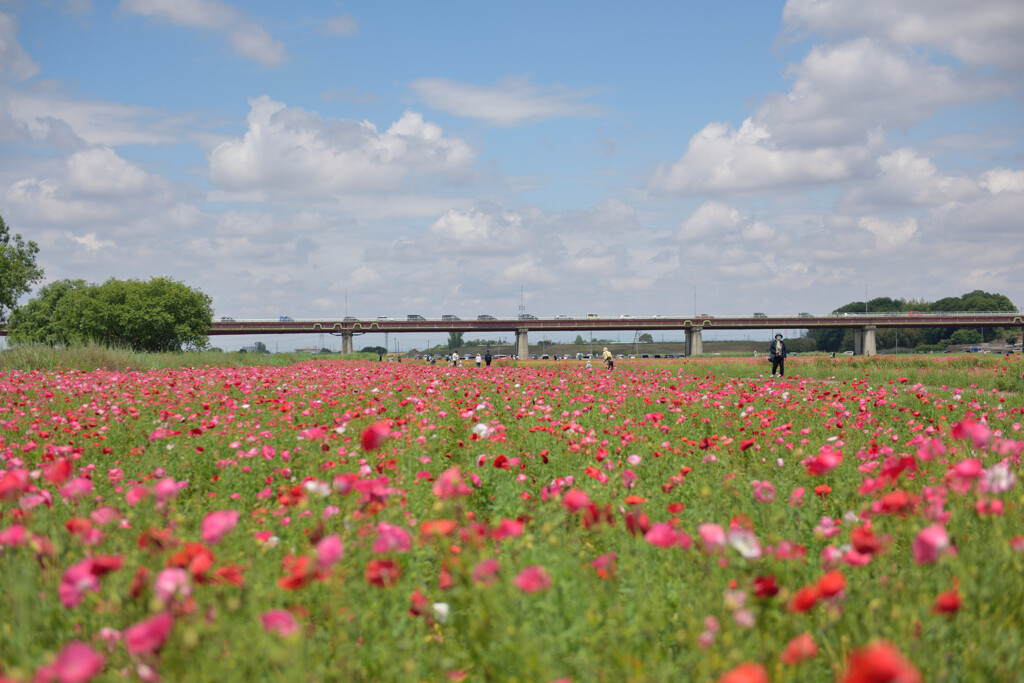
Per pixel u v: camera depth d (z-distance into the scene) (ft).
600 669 8.91
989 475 13.96
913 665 8.89
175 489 13.80
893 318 472.03
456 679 9.70
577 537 14.46
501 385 52.85
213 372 73.05
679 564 12.65
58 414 36.35
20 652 9.29
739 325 465.88
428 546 12.92
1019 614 10.26
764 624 10.02
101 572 9.96
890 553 12.57
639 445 25.08
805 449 23.91
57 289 313.73
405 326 431.02
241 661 9.02
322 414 33.58
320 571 9.72
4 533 11.88
